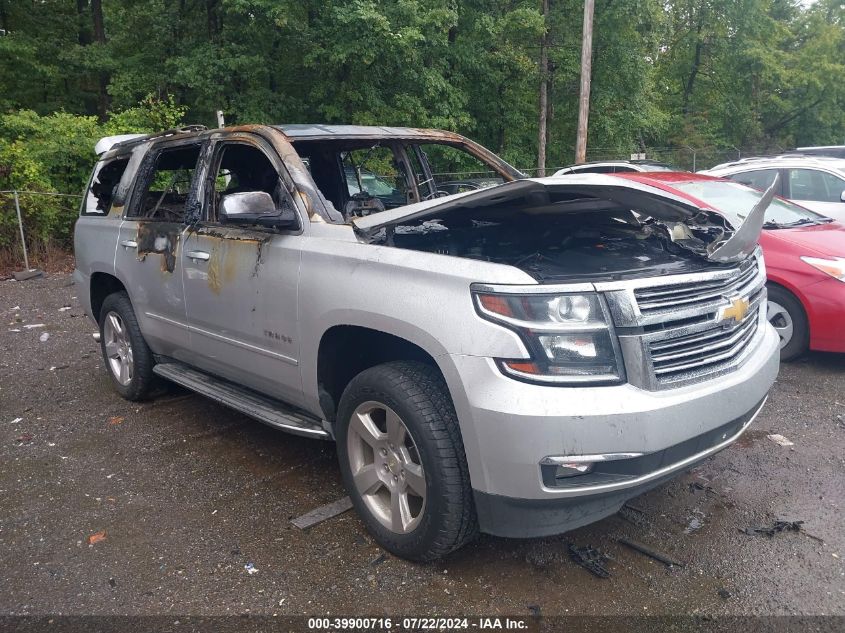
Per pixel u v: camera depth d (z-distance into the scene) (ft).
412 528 10.00
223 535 11.19
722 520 11.59
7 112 60.29
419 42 59.82
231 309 12.99
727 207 22.94
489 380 8.79
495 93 75.72
